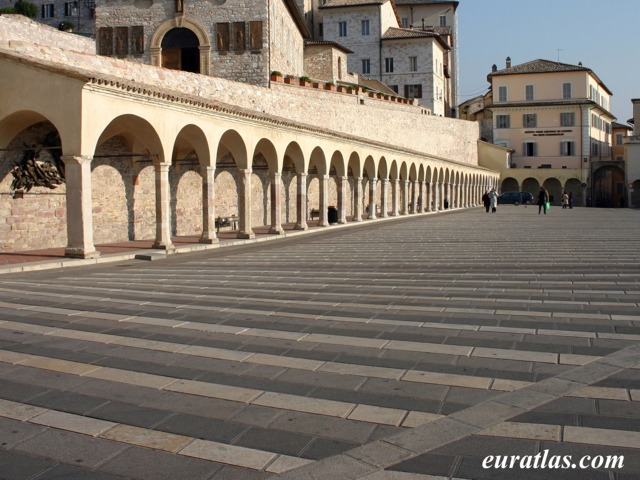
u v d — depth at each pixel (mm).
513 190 89500
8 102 19906
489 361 8125
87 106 19422
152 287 14602
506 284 14500
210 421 6293
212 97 33250
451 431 5984
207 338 9438
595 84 94938
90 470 5289
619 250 22344
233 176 36531
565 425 6066
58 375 7699
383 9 81375
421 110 73188
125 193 27688
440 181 63438
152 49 43469
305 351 8695
